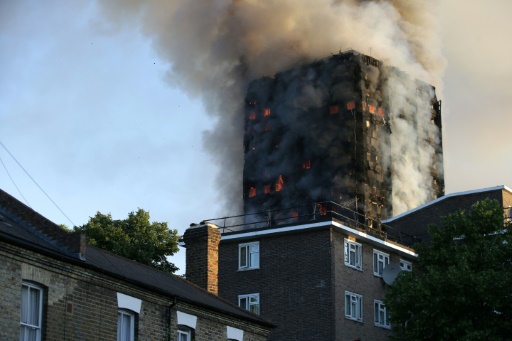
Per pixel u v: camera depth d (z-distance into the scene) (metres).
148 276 47.88
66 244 39.59
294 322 78.56
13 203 41.25
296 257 80.19
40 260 36.81
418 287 58.47
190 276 56.72
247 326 50.34
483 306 57.38
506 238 60.12
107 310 40.41
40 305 37.03
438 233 62.12
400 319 60.12
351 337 78.88
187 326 45.78
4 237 34.78
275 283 80.38
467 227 61.19
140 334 42.31
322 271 78.75
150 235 90.62
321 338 77.06
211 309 47.22
